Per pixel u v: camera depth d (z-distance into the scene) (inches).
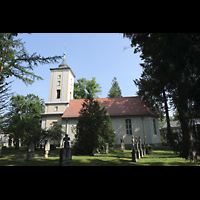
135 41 177.6
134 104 986.1
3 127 584.7
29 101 1373.0
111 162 290.8
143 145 484.4
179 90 180.2
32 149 344.2
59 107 1074.1
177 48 132.8
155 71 173.8
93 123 518.6
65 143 258.7
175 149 208.5
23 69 490.3
